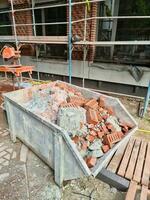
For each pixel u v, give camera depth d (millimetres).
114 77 5586
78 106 3070
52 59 6828
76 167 2076
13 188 2453
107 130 2885
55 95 3303
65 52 6516
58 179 2387
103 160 2287
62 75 6734
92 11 5406
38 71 7258
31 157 3023
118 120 3152
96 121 2842
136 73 5148
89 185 2520
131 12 5188
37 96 3469
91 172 2082
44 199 2301
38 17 6914
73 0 5652
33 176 2646
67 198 2318
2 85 6707
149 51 5203
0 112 4586
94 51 5914
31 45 7074
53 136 2197
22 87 5633
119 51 5703
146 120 4312
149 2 4828
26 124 2824
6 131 3801
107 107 3258
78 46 5969
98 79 5922
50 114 2902
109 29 5652
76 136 2588
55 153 2238
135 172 2518
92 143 2627
